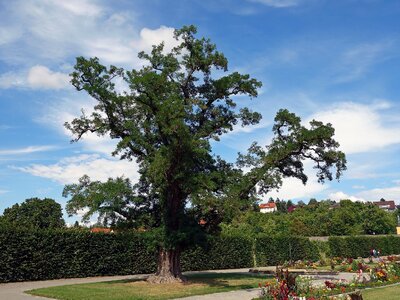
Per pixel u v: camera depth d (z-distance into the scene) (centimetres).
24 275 2384
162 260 2139
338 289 1706
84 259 2675
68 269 2588
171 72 2141
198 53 2186
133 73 1995
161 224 2130
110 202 1930
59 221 5084
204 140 1878
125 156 2223
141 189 2195
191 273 2962
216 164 2267
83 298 1565
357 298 1288
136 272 2928
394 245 5588
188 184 1892
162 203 2136
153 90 1942
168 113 1802
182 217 2144
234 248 3703
